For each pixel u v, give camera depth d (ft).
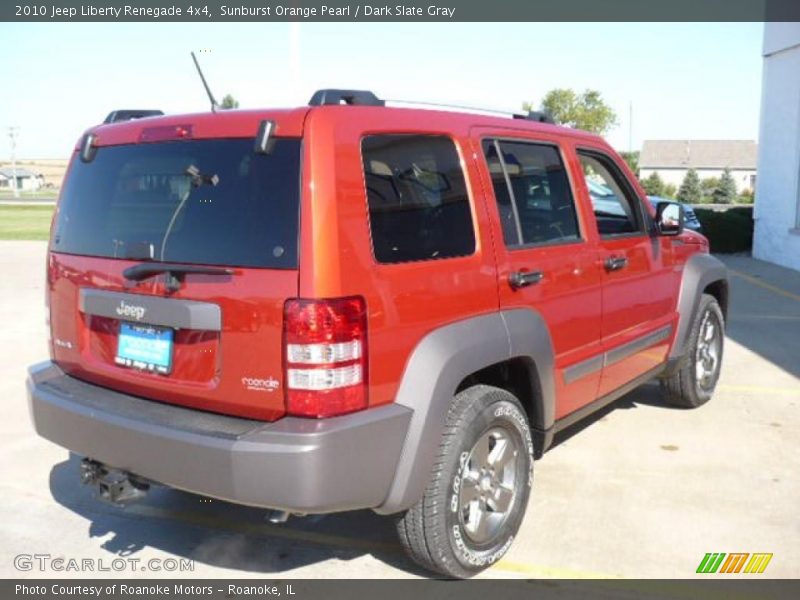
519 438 12.30
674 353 18.06
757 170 52.80
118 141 11.93
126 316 11.05
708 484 14.99
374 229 10.14
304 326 9.45
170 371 10.69
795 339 28.04
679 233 17.16
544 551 12.51
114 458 10.70
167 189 10.96
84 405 11.12
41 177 410.93
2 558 12.61
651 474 15.47
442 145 11.57
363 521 13.92
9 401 20.68
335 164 9.81
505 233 12.31
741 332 29.32
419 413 10.37
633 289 15.89
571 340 13.82
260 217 9.93
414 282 10.49
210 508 14.48
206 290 10.11
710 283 19.39
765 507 14.01
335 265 9.57
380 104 11.11
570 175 14.32
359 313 9.77
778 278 43.80
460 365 10.89
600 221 15.25
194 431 9.91
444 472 10.88
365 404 9.91
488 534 11.94
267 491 9.44
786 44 46.39
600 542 12.77
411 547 11.20
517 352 12.05
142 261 10.91
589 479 15.23
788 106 47.52
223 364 10.06
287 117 10.00
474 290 11.44
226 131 10.53
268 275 9.68
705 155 297.94
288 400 9.61
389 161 10.59
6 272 48.70
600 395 15.34
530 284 12.57
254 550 12.85
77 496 14.92
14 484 15.43
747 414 19.21
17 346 27.48
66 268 12.17
